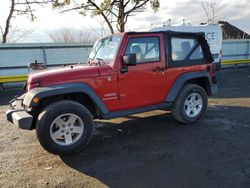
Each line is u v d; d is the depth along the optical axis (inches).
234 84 473.1
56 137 175.0
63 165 166.1
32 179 149.9
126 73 200.7
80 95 193.3
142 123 244.5
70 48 570.6
